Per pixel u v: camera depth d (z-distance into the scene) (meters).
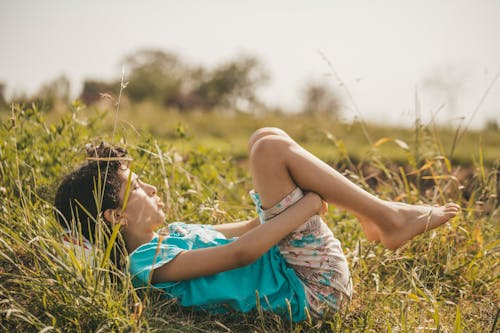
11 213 2.30
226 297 2.05
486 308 2.35
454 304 2.29
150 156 3.06
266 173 2.09
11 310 1.73
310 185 2.11
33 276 2.04
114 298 1.93
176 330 1.88
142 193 2.23
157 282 2.07
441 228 2.80
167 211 2.84
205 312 2.12
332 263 2.17
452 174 3.38
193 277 2.04
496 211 3.18
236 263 2.00
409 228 2.24
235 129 14.68
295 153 2.09
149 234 2.26
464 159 8.30
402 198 3.22
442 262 2.72
